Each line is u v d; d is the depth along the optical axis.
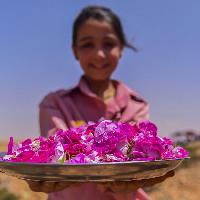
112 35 0.90
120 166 0.55
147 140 0.60
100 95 0.90
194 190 2.63
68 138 0.63
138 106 0.89
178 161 0.62
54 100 0.87
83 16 0.91
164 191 2.57
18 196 2.43
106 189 0.74
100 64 0.88
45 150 0.59
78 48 0.91
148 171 0.57
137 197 0.83
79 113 0.86
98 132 0.62
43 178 0.57
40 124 0.87
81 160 0.57
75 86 0.88
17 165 0.56
